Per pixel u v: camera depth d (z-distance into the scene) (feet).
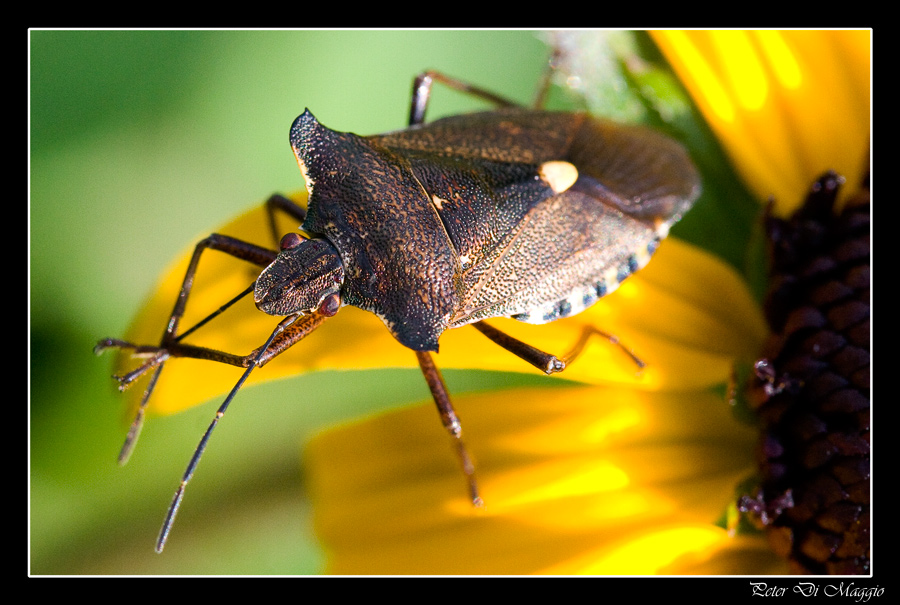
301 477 0.29
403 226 0.27
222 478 0.29
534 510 0.27
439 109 0.31
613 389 0.28
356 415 0.30
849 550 0.26
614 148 0.28
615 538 0.27
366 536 0.27
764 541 0.27
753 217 0.28
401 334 0.27
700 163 0.28
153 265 0.30
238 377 0.27
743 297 0.28
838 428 0.27
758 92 0.28
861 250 0.27
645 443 0.28
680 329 0.28
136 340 0.27
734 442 0.28
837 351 0.27
